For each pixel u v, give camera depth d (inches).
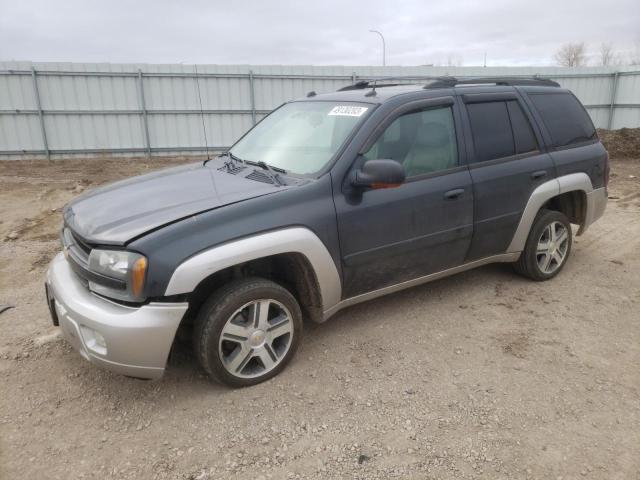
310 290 135.6
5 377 132.8
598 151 198.5
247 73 676.1
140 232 110.7
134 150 669.3
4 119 622.5
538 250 185.3
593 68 775.1
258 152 159.5
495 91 171.0
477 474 99.0
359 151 136.9
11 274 209.6
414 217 145.9
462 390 125.5
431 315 165.2
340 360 139.3
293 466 101.8
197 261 110.7
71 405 121.8
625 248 235.3
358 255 137.6
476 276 197.6
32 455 105.5
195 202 123.5
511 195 168.1
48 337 153.3
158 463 103.1
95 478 99.4
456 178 154.3
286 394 124.6
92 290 116.1
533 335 152.6
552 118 185.8
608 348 145.6
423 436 109.5
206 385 128.8
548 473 99.1
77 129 644.7
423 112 152.1
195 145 684.7
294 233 123.6
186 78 658.8
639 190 387.9
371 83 176.9
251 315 124.9
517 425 112.7
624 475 98.5
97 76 632.4
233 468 101.5
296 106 174.6
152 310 109.3
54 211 337.7
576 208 199.5
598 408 118.4
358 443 107.7
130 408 120.3
